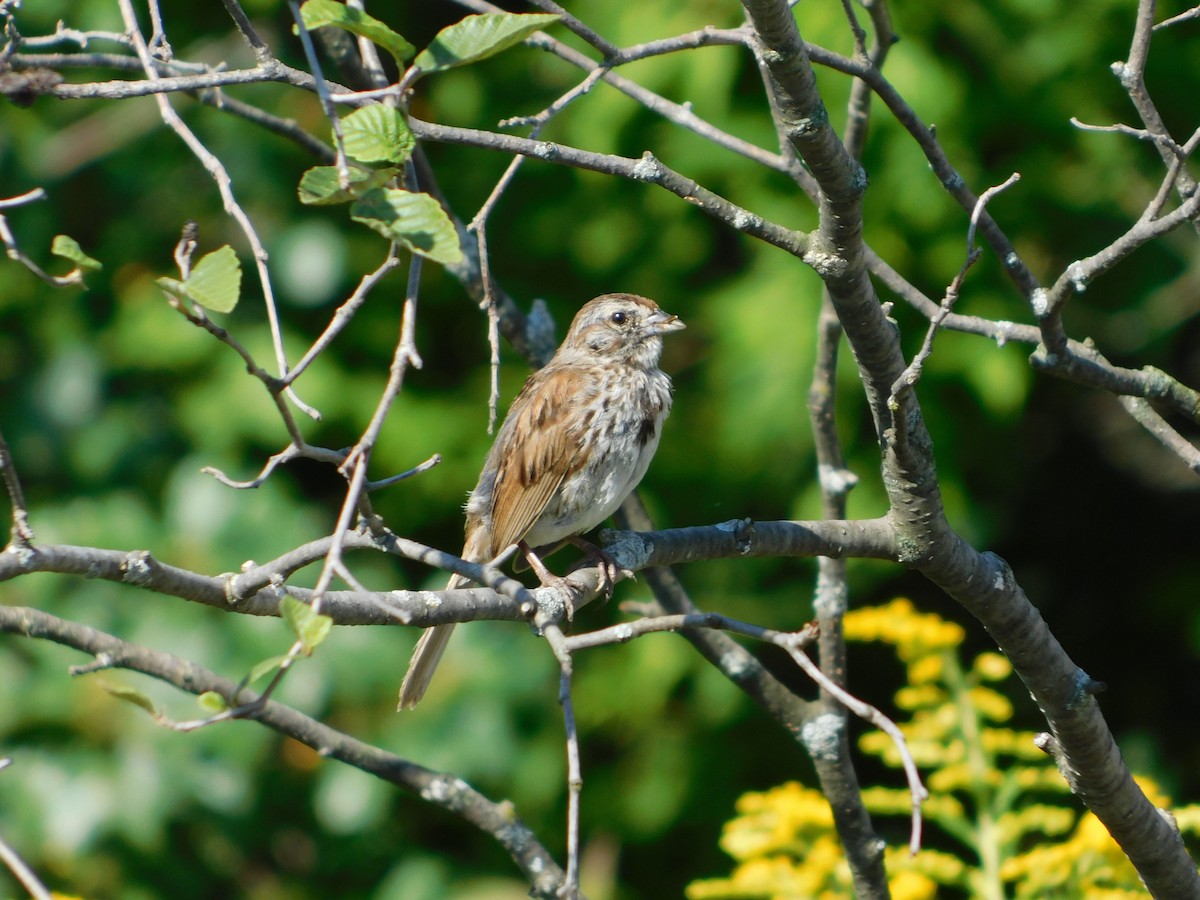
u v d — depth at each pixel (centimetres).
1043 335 578
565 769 1266
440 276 1345
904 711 1413
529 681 1216
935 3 1220
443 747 1173
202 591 466
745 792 1324
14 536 426
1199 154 1308
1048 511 1527
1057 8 1257
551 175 1336
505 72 1344
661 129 1266
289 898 1219
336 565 385
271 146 1288
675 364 1344
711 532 616
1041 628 571
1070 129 1270
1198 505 1500
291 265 1270
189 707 1116
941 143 1212
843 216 516
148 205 1298
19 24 1223
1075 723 568
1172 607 1462
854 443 1254
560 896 393
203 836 1209
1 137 1266
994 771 731
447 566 480
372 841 1242
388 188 413
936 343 1240
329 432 1289
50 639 462
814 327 1218
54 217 1280
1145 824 579
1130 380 599
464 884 1219
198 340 1250
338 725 1182
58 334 1266
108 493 1238
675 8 1234
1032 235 1277
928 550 573
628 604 726
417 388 1344
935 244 1227
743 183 1258
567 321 1334
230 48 1274
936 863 704
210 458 1216
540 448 775
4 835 1078
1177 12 1268
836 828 695
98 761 1102
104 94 459
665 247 1327
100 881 1141
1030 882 688
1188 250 1350
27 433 1247
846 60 581
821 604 701
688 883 1355
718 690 1281
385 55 1263
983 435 1298
